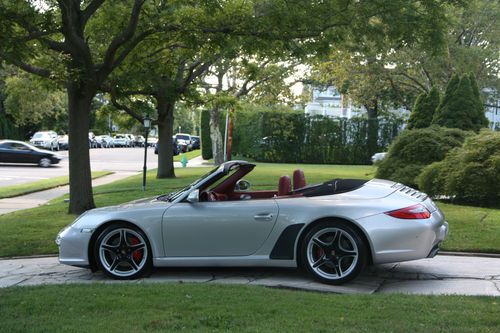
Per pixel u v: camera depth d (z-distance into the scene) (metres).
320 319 4.32
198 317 4.43
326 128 39.22
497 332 3.92
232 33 11.34
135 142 74.38
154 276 6.62
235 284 5.84
